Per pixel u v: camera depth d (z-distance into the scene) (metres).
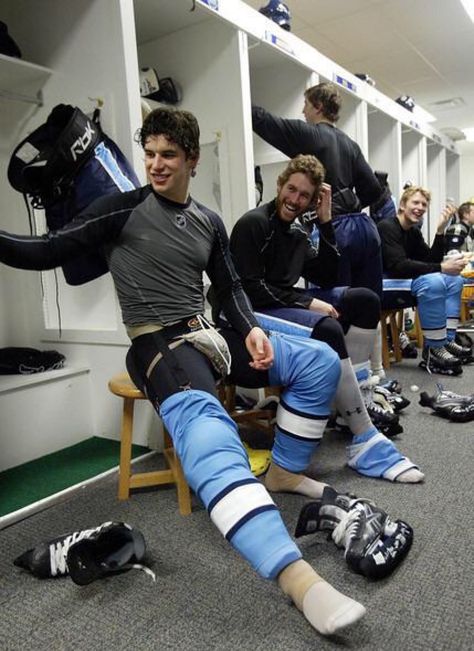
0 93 1.99
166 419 1.15
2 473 1.85
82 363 2.21
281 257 1.81
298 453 1.51
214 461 1.01
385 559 1.12
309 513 1.28
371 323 1.97
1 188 2.24
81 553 1.13
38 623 1.03
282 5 2.92
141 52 2.71
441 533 1.30
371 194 2.60
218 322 1.64
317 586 0.94
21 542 1.37
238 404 2.41
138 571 1.19
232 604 1.06
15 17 2.13
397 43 4.78
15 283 2.33
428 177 6.00
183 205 1.34
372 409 2.04
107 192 1.67
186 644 0.95
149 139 1.24
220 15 2.29
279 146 2.42
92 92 1.96
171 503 1.57
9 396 1.90
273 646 0.93
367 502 1.30
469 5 4.08
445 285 3.18
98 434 2.22
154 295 1.30
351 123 3.72
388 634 0.95
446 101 6.80
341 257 2.31
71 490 1.66
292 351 1.42
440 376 3.15
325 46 4.82
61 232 1.17
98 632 1.00
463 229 4.14
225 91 2.49
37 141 1.70
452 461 1.78
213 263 1.46
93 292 2.15
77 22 1.96
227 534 0.96
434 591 1.07
